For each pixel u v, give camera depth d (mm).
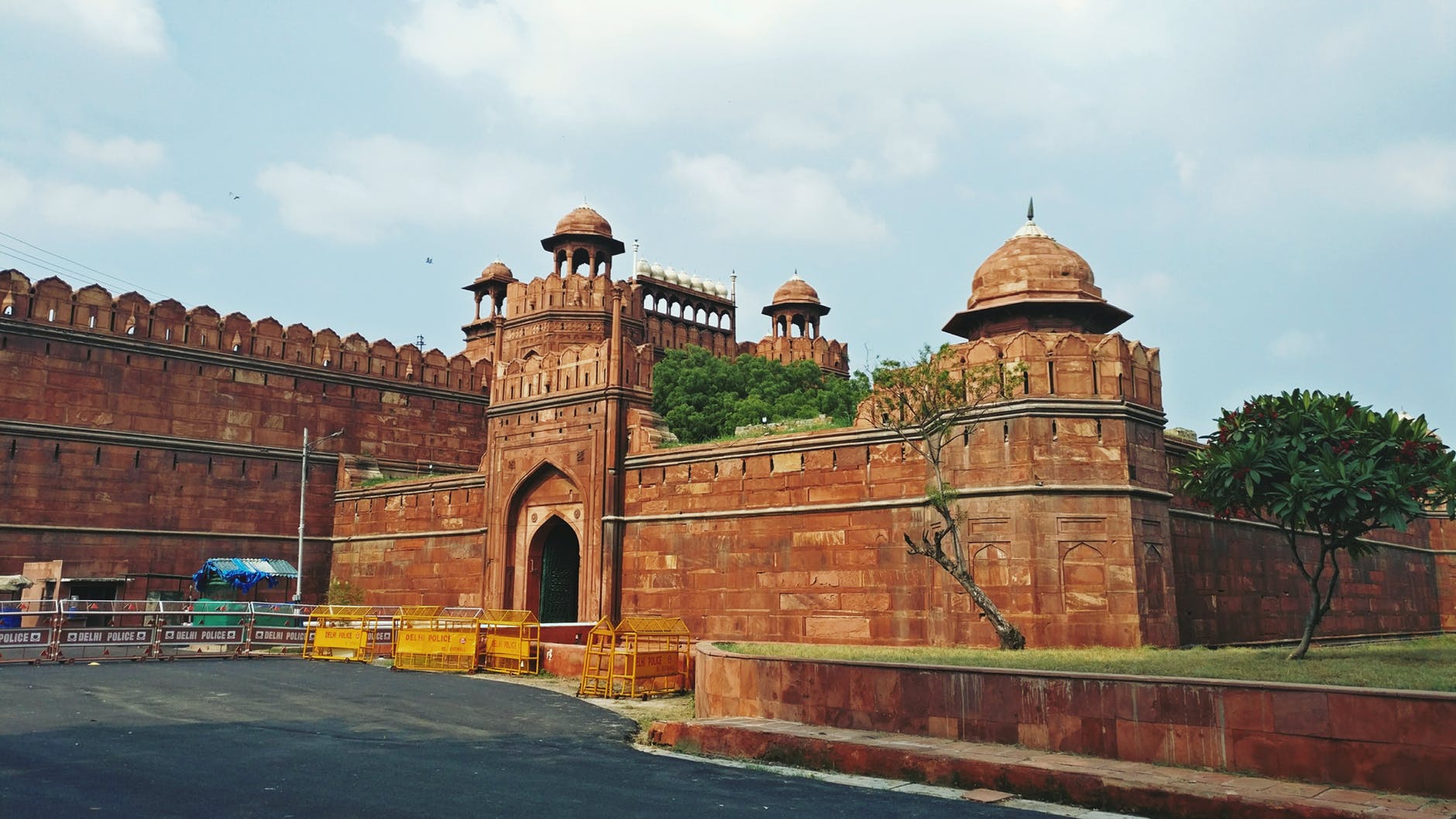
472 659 15680
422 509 23609
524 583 21266
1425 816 5660
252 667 15039
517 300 32219
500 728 9859
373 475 26047
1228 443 11469
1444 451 10641
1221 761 6914
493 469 22125
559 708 11445
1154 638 14109
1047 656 10836
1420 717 6223
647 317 34562
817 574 16875
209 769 7254
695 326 36312
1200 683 7078
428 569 23219
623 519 19781
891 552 15992
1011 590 14281
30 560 21172
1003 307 16344
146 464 22891
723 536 18250
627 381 20469
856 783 7520
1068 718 7648
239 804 6160
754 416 27891
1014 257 16734
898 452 16156
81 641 15078
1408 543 24016
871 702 8797
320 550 25250
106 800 6184
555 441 21031
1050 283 16359
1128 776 6723
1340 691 6516
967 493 14875
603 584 19453
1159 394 15516
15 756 7570
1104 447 14484
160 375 23312
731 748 8820
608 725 10375
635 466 19875
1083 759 7348
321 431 25625
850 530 16578
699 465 18828
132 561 22406
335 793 6547
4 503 21016
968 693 8211
